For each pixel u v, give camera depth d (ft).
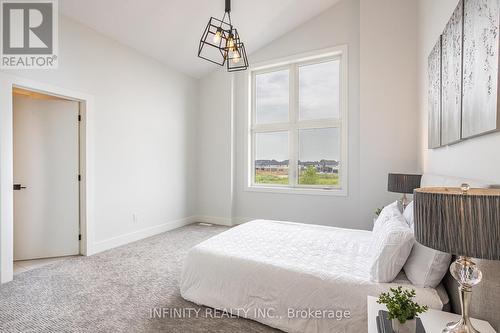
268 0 12.48
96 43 11.45
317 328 5.67
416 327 3.63
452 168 6.98
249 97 16.37
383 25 12.12
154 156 14.38
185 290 7.46
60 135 11.10
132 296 7.73
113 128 12.21
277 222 10.56
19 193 10.64
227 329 6.26
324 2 13.53
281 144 15.93
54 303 7.34
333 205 14.10
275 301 6.16
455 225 2.89
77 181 11.30
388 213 7.50
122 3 10.35
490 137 4.83
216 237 8.50
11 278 8.71
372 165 12.38
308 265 6.39
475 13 5.14
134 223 13.24
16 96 10.68
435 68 8.16
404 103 11.81
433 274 5.10
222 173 16.69
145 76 13.82
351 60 13.52
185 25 12.51
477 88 5.06
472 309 4.04
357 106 13.43
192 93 17.03
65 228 11.14
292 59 14.96
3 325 6.37
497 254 2.71
